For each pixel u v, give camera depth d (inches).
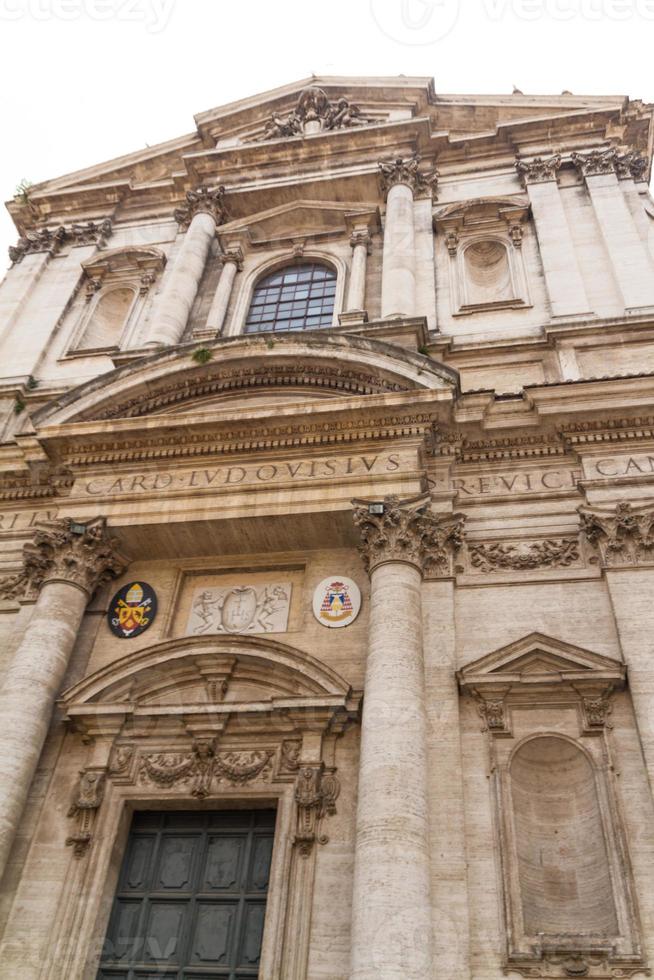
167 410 608.1
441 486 531.5
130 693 490.3
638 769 399.5
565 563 489.4
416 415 531.8
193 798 449.7
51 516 597.6
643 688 414.9
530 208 763.4
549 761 430.3
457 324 673.6
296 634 502.3
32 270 866.1
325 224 847.1
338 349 570.3
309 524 525.0
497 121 903.1
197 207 881.5
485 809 403.2
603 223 715.4
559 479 527.8
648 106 836.6
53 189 975.0
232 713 460.8
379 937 335.0
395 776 382.9
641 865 370.9
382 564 480.4
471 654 460.8
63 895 421.4
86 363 748.0
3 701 464.8
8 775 436.1
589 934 360.8
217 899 430.9
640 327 597.3
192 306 782.5
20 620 533.3
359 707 447.5
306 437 548.4
